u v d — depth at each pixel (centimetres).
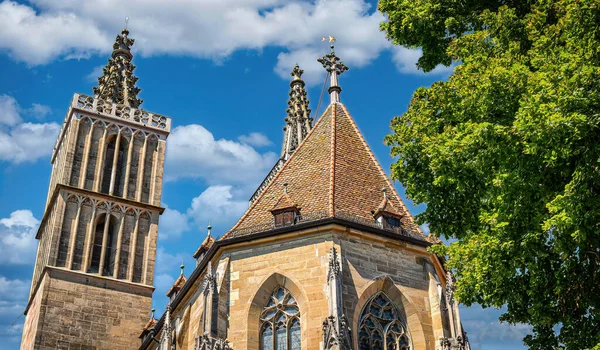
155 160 7544
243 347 3784
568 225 2288
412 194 3039
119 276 6781
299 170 4606
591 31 2469
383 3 3344
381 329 3797
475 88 2700
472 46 2934
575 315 2567
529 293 2561
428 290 3981
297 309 3828
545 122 2294
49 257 6556
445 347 3750
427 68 3309
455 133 2739
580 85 2344
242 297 3928
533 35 2748
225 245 4081
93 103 7506
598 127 2333
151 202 7288
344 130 4906
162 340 4422
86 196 6988
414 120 3033
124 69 8144
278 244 4016
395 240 4025
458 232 2941
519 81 2562
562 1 2670
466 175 2697
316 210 4125
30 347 6303
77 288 6525
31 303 6850
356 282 3812
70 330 6325
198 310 4216
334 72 5291
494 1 3166
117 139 7431
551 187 2481
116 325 6519
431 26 3180
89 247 6750
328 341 3481
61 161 7388
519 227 2480
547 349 2650
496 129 2464
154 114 7819
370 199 4353
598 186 2362
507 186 2447
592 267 2517
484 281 2616
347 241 3938
